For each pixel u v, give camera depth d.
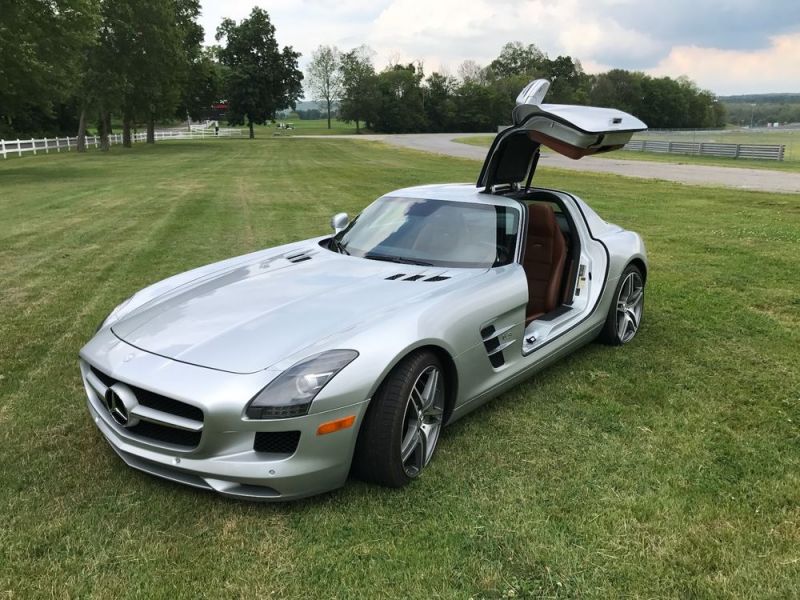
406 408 2.75
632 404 3.78
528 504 2.74
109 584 2.24
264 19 75.69
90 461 3.05
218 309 3.09
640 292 4.99
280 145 49.84
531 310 4.36
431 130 102.94
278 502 2.72
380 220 4.25
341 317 2.89
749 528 2.57
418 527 2.58
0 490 2.79
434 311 2.98
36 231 9.77
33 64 21.66
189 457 2.55
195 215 11.50
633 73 114.69
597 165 28.69
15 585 2.22
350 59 99.31
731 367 4.37
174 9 47.41
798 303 5.96
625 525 2.59
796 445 3.29
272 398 2.47
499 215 3.99
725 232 10.02
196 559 2.38
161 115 50.66
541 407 3.72
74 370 4.22
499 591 2.22
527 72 124.38
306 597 2.20
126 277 6.79
